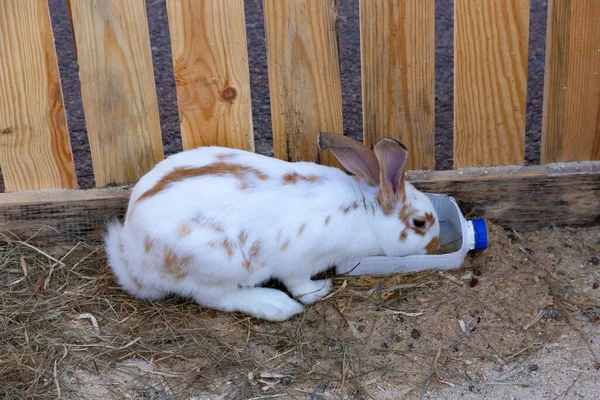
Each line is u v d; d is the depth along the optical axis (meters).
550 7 1.45
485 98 1.49
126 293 1.42
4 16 1.42
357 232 1.41
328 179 1.40
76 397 1.27
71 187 1.52
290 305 1.39
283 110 1.48
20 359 1.31
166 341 1.35
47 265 1.47
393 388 1.29
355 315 1.39
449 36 2.07
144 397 1.28
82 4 1.42
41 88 1.46
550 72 1.49
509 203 1.53
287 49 1.45
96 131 1.48
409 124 1.50
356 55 2.00
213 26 1.44
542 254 1.49
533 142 1.72
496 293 1.42
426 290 1.42
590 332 1.36
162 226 1.34
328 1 1.43
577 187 1.52
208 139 1.50
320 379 1.30
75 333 1.36
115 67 1.45
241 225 1.35
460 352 1.34
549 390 1.28
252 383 1.29
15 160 1.49
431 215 1.42
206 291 1.38
